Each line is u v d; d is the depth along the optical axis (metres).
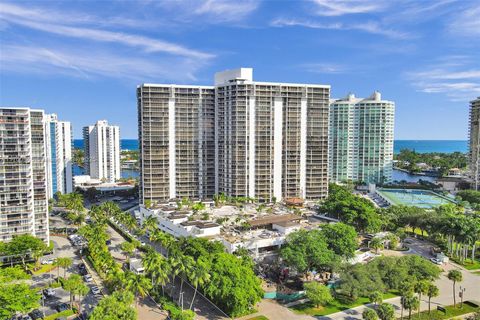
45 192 170.12
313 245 132.75
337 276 139.75
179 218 185.25
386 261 133.88
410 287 112.56
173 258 119.38
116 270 125.62
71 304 117.75
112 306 97.56
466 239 155.00
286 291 128.62
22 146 157.38
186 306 118.75
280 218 182.62
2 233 155.88
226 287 109.38
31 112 169.50
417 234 199.50
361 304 121.50
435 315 113.31
